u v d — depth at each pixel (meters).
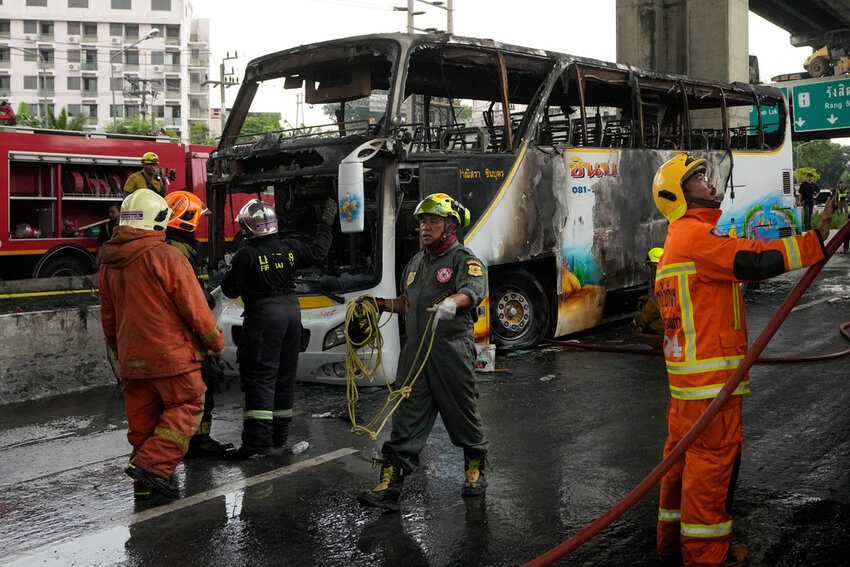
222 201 9.07
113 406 8.12
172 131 84.69
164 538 4.57
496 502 4.93
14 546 4.54
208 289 9.02
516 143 9.80
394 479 4.83
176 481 5.59
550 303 10.25
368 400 7.73
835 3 39.72
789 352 9.23
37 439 6.89
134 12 93.81
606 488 5.10
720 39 22.20
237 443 6.54
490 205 9.14
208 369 6.15
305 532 4.59
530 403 7.37
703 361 3.71
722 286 3.72
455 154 8.72
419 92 10.97
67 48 93.12
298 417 7.25
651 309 8.03
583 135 10.64
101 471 5.93
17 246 13.84
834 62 42.75
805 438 5.97
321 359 8.00
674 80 12.44
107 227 15.05
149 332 5.04
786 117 15.86
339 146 7.99
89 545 4.50
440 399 4.83
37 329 8.66
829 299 13.57
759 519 4.51
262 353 6.01
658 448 5.90
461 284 4.68
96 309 9.25
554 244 10.08
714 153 13.41
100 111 94.31
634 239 11.53
